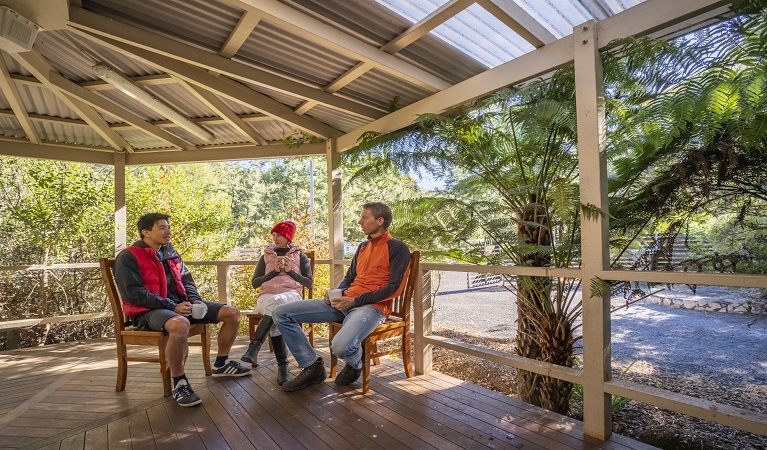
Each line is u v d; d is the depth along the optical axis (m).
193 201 8.30
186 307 2.98
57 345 4.75
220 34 3.13
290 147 5.38
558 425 2.40
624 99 2.92
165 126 5.15
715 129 2.48
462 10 2.78
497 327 6.27
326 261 4.92
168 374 2.95
